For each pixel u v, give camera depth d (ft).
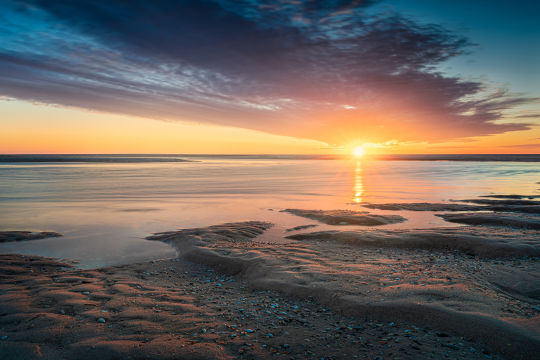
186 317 18.81
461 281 23.52
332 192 100.32
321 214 61.62
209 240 42.34
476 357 14.21
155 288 24.80
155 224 54.13
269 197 89.10
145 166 288.30
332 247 38.06
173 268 31.24
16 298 21.74
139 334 16.51
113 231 48.96
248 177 161.99
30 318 18.45
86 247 40.16
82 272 29.48
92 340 15.83
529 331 15.46
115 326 17.48
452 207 70.08
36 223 54.44
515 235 40.50
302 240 43.83
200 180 143.54
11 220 57.00
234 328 17.34
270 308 20.39
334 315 19.15
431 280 23.89
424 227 51.83
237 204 76.64
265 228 51.57
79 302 21.02
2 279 26.81
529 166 277.23
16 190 102.78
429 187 112.47
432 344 15.30
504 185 117.19
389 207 70.74
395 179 148.46
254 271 28.45
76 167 261.65
